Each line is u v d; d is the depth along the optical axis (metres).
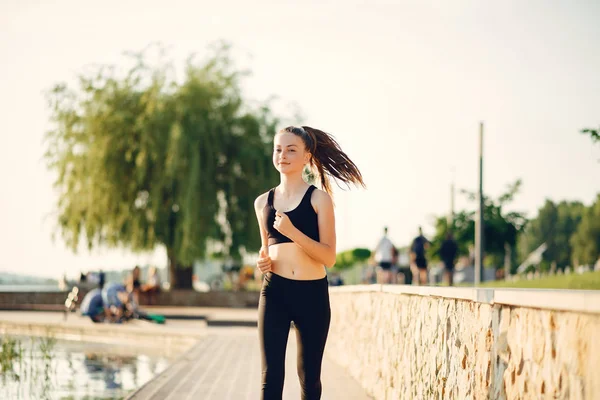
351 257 62.03
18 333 20.72
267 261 4.48
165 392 8.10
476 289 3.86
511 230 42.41
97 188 30.97
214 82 33.25
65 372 11.92
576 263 86.12
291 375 9.73
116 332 18.58
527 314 3.17
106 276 32.69
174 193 31.58
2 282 40.00
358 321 9.10
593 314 2.53
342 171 4.93
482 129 25.83
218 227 32.12
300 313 4.49
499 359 3.52
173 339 17.05
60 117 31.31
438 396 4.74
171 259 34.41
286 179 4.60
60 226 31.56
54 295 32.44
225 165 33.09
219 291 32.62
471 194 42.62
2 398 9.23
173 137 30.44
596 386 2.49
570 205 101.62
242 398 7.71
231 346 14.09
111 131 31.33
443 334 4.65
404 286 6.04
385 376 6.92
